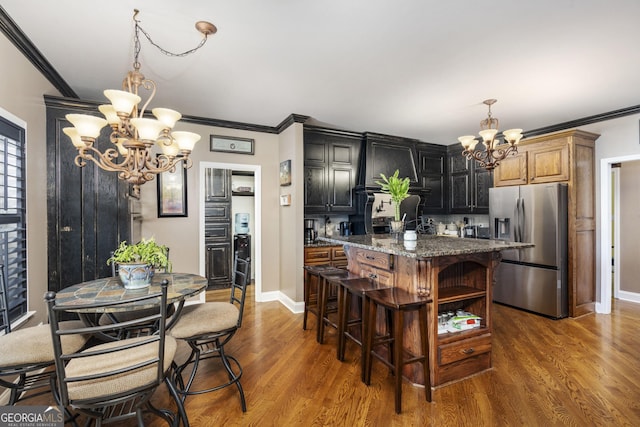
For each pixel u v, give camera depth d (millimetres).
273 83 2959
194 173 4043
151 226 3844
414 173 5172
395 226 2920
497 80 2889
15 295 2238
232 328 2104
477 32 2119
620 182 4633
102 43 2246
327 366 2590
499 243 2684
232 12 1893
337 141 4633
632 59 2482
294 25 2031
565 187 3738
